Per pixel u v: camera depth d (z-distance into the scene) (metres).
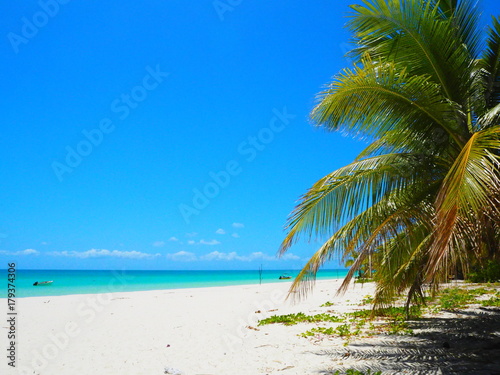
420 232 8.34
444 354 6.79
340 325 10.38
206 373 6.39
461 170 4.38
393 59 7.04
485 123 6.61
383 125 6.90
